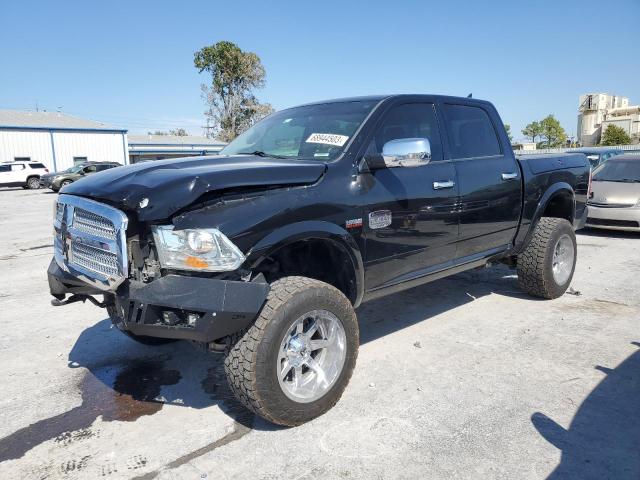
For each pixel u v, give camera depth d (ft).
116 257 9.54
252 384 9.46
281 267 11.94
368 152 12.07
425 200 13.08
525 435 9.87
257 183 9.84
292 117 14.34
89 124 160.04
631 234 33.32
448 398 11.38
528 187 16.74
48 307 18.81
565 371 12.64
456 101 15.26
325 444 9.70
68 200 10.84
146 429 10.46
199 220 9.19
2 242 34.19
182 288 9.05
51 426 10.63
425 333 15.43
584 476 8.64
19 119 150.00
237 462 9.23
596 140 276.41
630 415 10.53
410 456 9.26
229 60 180.14
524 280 18.08
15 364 13.75
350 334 10.84
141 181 9.68
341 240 11.10
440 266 14.24
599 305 17.88
